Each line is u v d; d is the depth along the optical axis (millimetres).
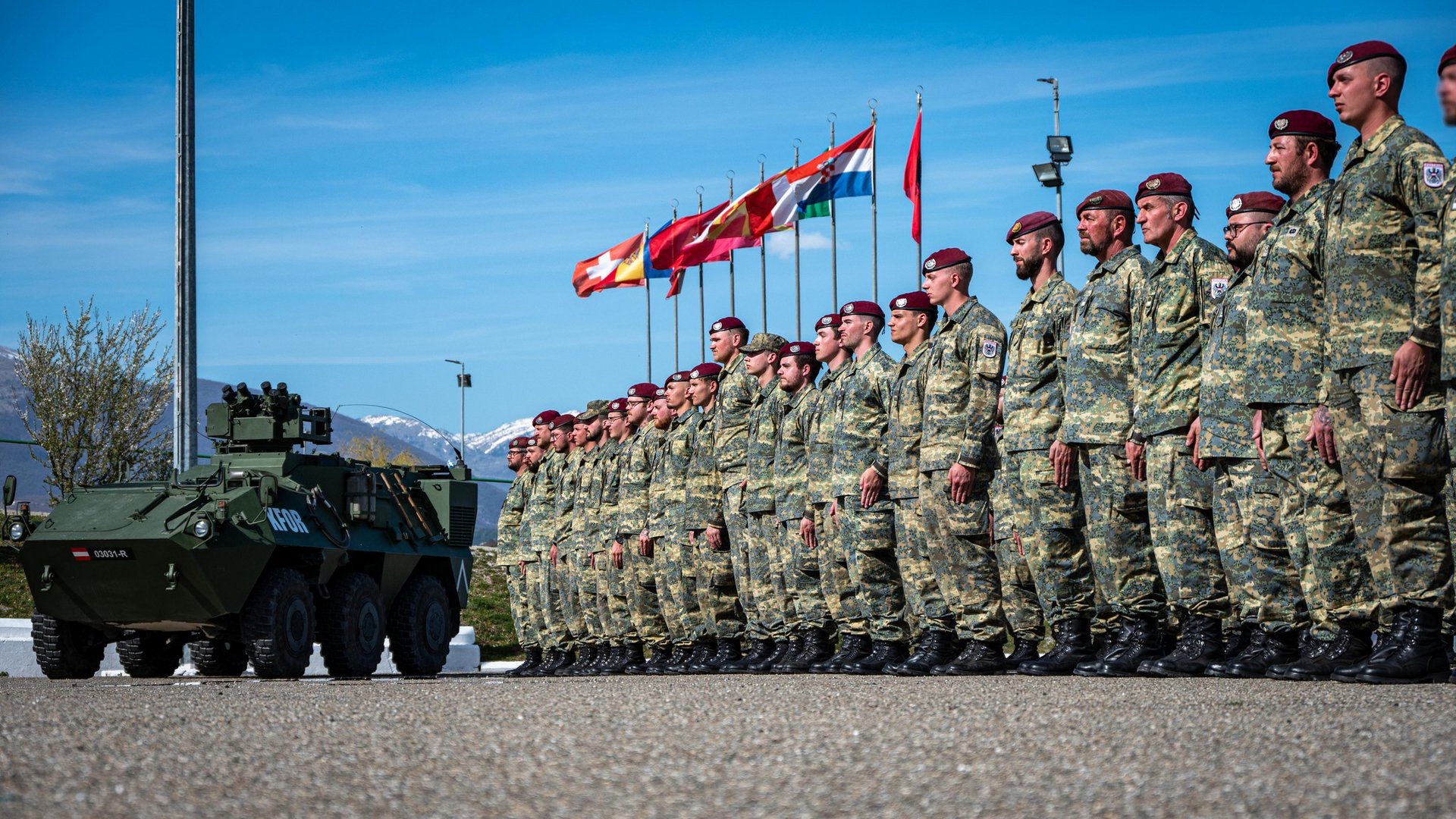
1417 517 6324
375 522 14109
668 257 19016
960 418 9117
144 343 33562
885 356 10367
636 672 13992
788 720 5363
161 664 14883
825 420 10867
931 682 7633
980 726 4930
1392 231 6410
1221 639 7758
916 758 4246
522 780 4066
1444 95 6289
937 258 9367
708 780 4004
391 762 4445
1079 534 8555
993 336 9039
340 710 6402
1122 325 8148
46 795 3877
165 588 12070
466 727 5402
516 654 20938
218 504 12000
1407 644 6324
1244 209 8352
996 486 9086
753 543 11977
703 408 13211
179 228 19016
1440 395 6219
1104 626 8594
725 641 12805
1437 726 4410
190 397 18891
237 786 4023
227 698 7688
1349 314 6477
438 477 16219
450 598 15812
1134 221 8398
